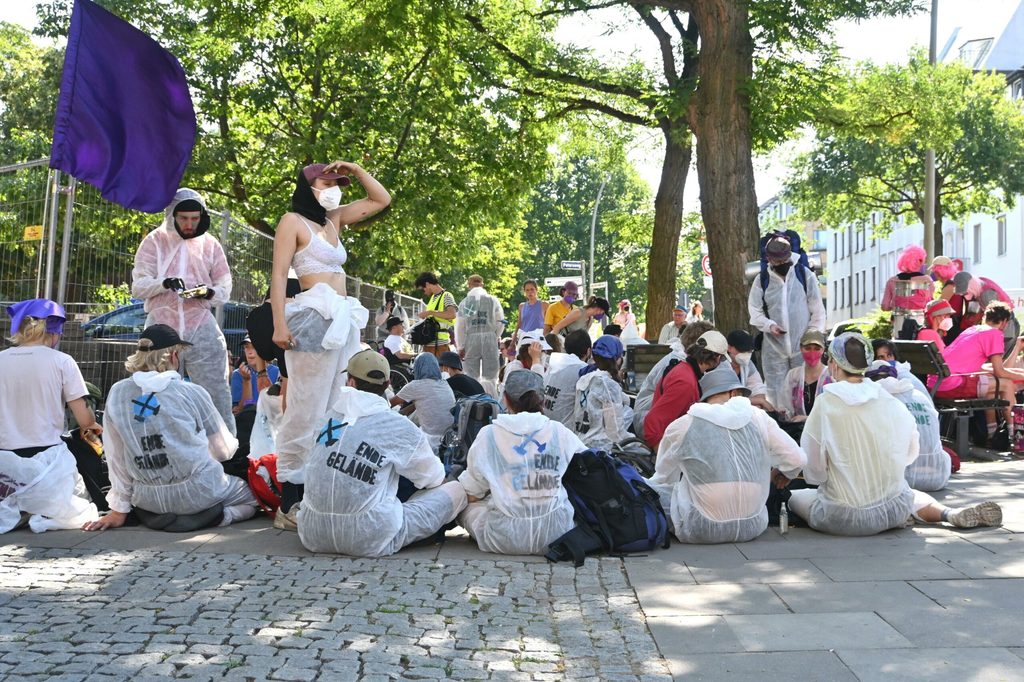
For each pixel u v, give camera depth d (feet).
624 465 22.80
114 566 20.15
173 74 28.81
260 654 14.73
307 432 23.94
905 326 45.14
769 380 35.47
